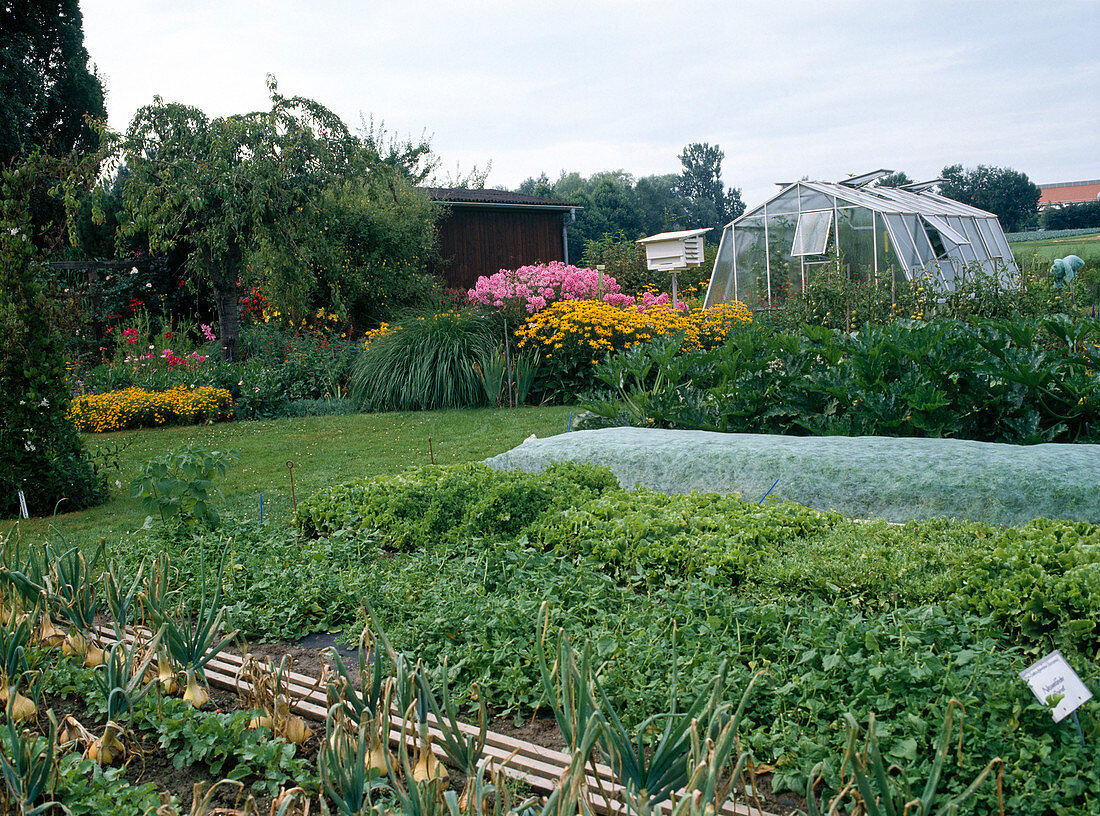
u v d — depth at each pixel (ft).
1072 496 14.16
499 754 8.75
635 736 8.68
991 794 7.31
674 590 12.69
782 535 13.84
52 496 22.98
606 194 158.71
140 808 7.93
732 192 245.86
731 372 23.45
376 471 25.48
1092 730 7.73
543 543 15.21
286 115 46.09
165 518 16.98
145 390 40.78
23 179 23.61
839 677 9.10
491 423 33.12
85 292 52.37
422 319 41.11
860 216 54.13
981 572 10.81
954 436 19.72
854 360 21.27
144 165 44.04
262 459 28.53
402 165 80.79
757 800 7.30
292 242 46.39
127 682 9.79
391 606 12.85
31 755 8.07
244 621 12.91
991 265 63.72
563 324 37.96
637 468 18.78
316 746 9.27
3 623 12.14
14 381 22.44
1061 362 19.80
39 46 68.23
